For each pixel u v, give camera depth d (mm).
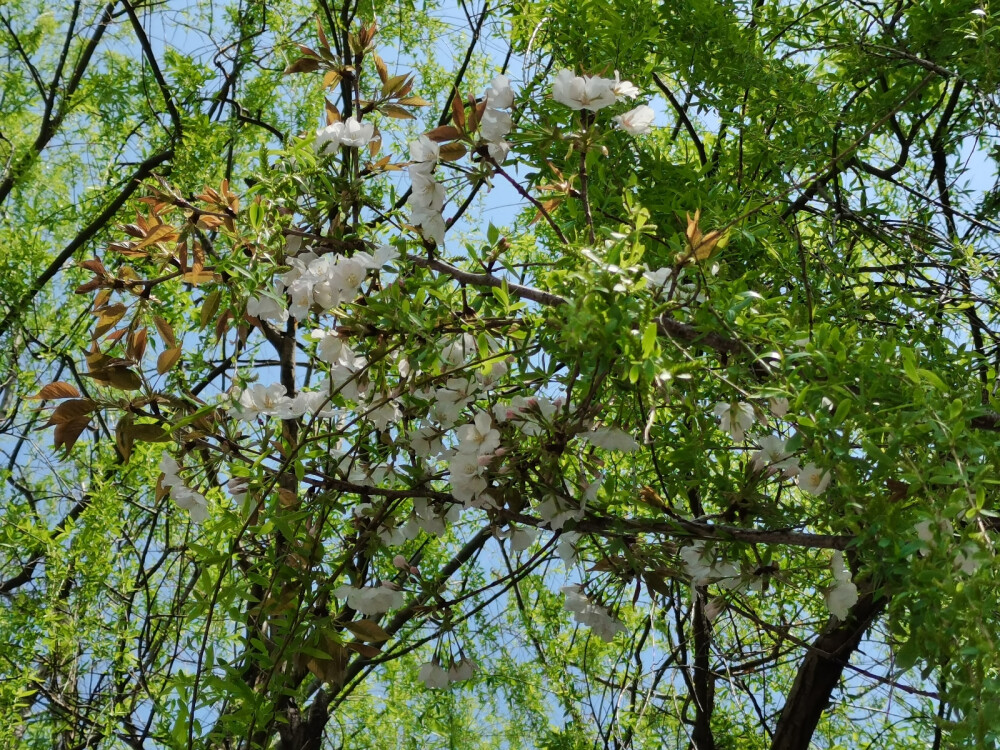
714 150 3201
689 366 1663
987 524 1537
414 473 2066
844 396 1646
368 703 4957
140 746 3617
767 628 2174
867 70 2906
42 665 4188
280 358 4090
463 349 1971
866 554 1585
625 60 2746
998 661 1309
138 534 4406
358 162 2146
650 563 2014
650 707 3418
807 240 2904
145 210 2463
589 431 1886
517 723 4816
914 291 2760
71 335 5082
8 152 6328
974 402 1648
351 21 4508
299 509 1988
